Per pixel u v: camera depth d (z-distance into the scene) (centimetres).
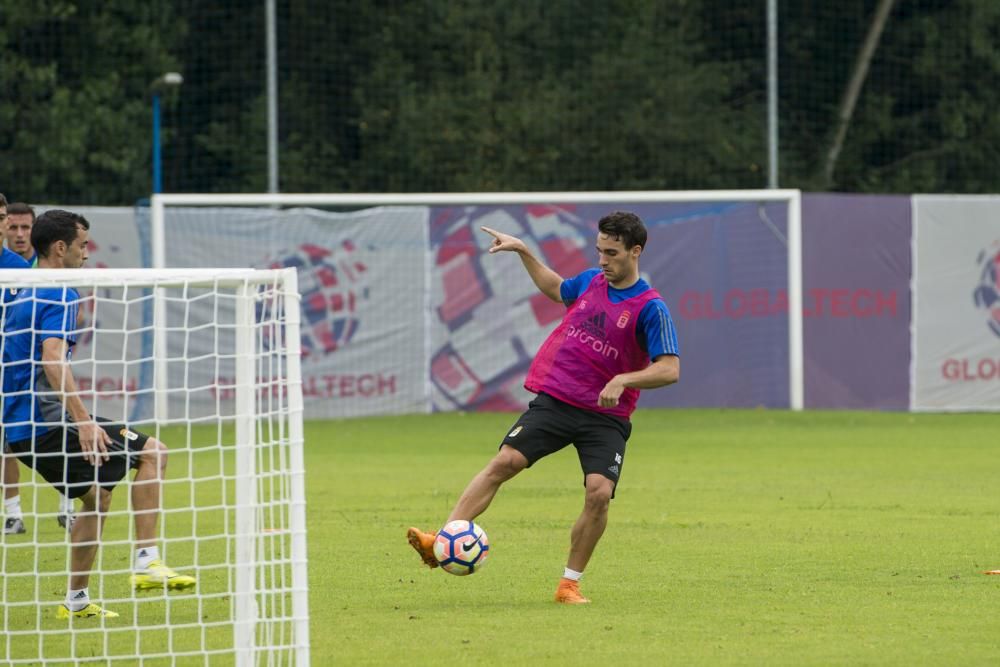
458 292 7506
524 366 7556
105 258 7062
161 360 2272
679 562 3061
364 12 11281
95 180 10312
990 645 2244
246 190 10762
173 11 10894
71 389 2369
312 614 2517
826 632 2344
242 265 7200
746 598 2652
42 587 2845
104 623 2428
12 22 10056
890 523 3656
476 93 10756
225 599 2708
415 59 11400
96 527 2483
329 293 7312
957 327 7694
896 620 2439
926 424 6900
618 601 2627
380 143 10894
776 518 3759
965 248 7688
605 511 2588
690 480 4666
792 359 7581
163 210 7088
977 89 11738
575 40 11206
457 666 2108
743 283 7606
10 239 3691
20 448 2484
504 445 2605
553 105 10506
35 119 9912
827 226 7600
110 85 10325
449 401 7519
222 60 10988
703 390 7638
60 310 2455
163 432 6612
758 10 11362
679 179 10500
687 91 10600
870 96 11600
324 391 7300
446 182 10738
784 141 11075
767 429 6606
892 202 7650
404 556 3167
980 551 3200
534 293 7544
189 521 3794
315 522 3722
